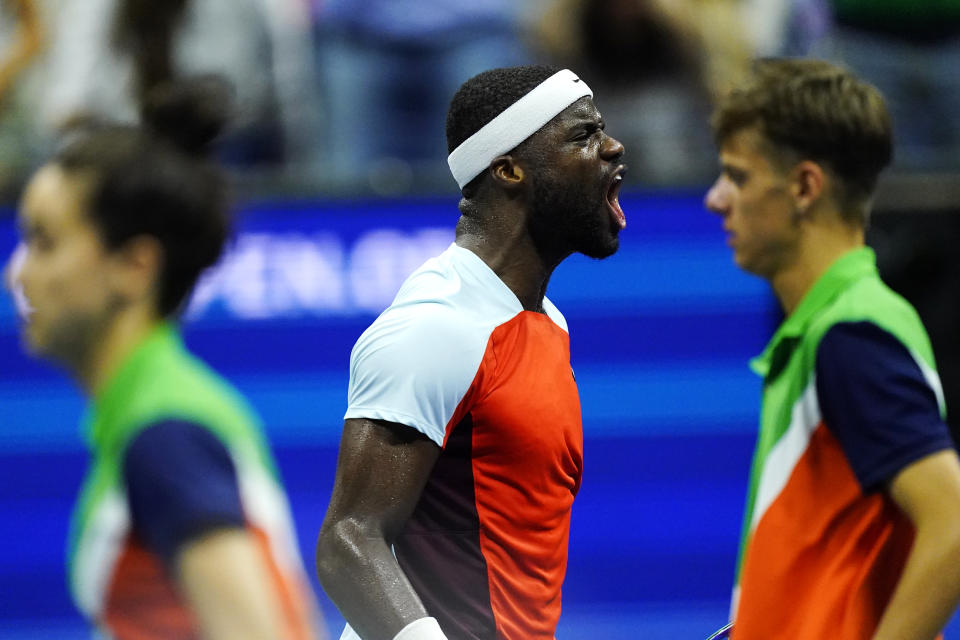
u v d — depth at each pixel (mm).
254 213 16250
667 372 16156
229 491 5223
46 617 16016
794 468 7973
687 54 17469
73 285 5426
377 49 17781
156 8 16344
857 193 8312
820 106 8188
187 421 5285
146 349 5500
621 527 16062
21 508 16078
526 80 8297
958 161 16516
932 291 16188
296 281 16266
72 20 16734
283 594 5383
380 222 16359
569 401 8289
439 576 7961
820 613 7754
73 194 5426
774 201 8352
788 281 8484
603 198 8383
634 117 17438
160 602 5332
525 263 8344
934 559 7254
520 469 7980
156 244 5492
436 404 7699
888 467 7441
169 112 5910
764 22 17766
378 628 7359
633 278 16219
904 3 17875
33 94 17031
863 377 7590
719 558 16000
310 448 16141
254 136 17109
